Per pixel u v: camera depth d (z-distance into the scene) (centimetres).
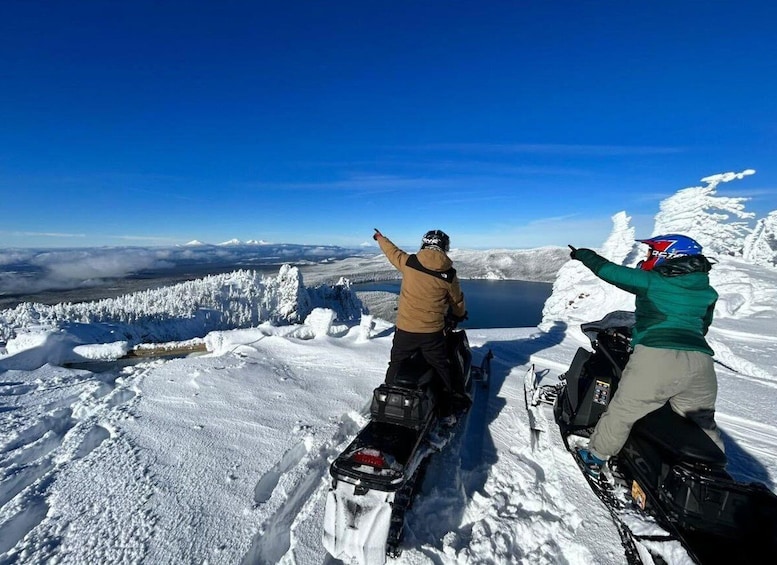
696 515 182
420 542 221
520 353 611
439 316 296
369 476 194
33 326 752
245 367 482
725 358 611
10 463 275
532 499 258
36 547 203
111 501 240
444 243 300
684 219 1486
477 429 354
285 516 243
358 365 508
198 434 323
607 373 303
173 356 595
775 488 271
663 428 220
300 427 340
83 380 438
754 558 169
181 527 222
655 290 226
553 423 355
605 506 244
